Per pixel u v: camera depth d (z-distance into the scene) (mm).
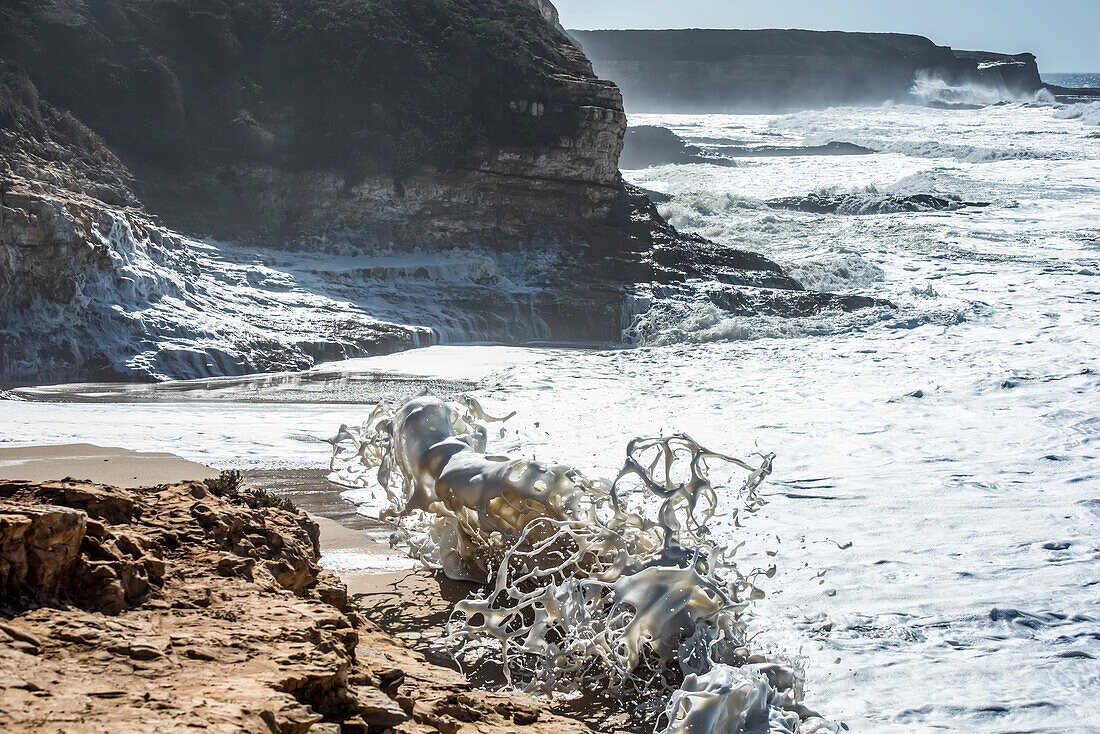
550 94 22828
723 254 22703
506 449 7066
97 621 3357
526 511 6137
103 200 18641
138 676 2990
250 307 17375
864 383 13859
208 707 2766
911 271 23422
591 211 23016
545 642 5090
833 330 18141
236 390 13781
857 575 6699
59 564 3568
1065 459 9945
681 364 15688
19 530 3467
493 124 22703
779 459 10000
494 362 16328
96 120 20953
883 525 7836
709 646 5020
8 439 9617
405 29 23656
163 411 11891
